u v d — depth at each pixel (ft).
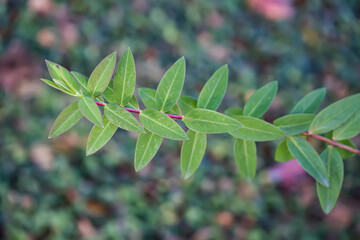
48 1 4.26
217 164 3.90
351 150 1.05
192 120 0.99
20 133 3.66
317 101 1.11
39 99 3.80
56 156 3.64
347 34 5.16
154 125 0.95
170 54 4.33
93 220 3.46
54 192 3.50
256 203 3.78
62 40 4.11
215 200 3.74
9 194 3.39
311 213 3.81
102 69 0.94
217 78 1.05
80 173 3.63
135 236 3.47
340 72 4.71
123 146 3.79
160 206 3.64
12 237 3.25
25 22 4.14
